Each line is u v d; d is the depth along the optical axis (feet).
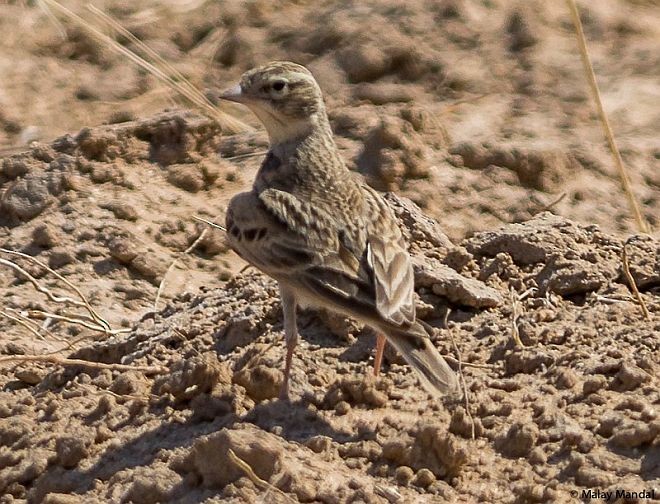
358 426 34.32
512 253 42.42
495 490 31.65
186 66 70.33
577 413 33.63
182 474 32.78
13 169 55.93
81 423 36.55
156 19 73.10
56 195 54.80
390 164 57.26
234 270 52.75
